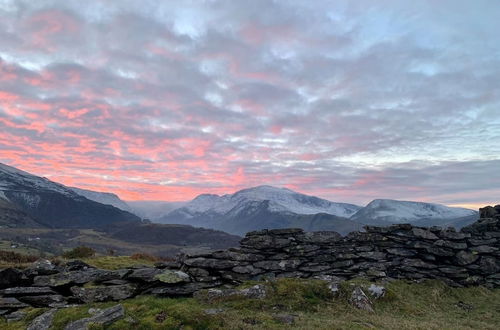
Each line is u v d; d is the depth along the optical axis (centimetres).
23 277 1895
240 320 1535
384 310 1894
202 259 2184
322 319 1645
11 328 1491
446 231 2675
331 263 2425
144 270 2009
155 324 1423
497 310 2114
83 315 1520
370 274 2372
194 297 1903
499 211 2859
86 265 2247
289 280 2048
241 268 2223
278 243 2394
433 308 2080
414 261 2525
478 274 2581
